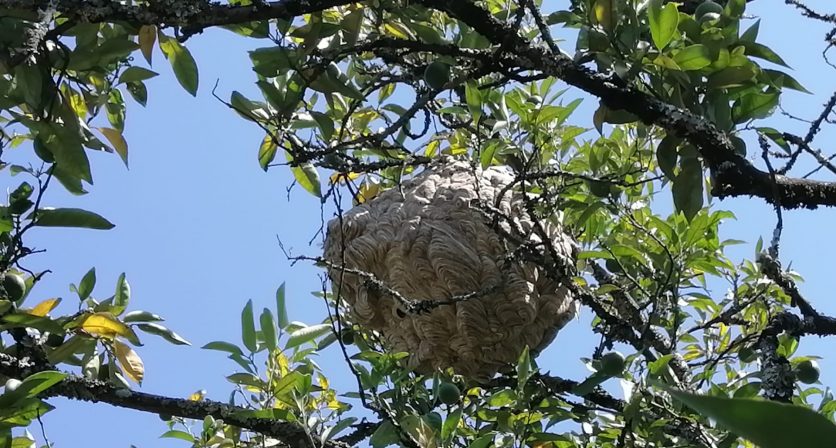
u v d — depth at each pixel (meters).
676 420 3.99
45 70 3.86
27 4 3.36
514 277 4.43
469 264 4.45
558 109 4.62
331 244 4.88
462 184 4.73
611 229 5.36
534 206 4.45
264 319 4.58
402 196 4.82
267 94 4.04
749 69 3.56
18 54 3.46
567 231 4.94
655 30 3.45
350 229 4.77
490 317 4.40
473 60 3.88
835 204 3.45
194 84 4.19
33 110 3.89
